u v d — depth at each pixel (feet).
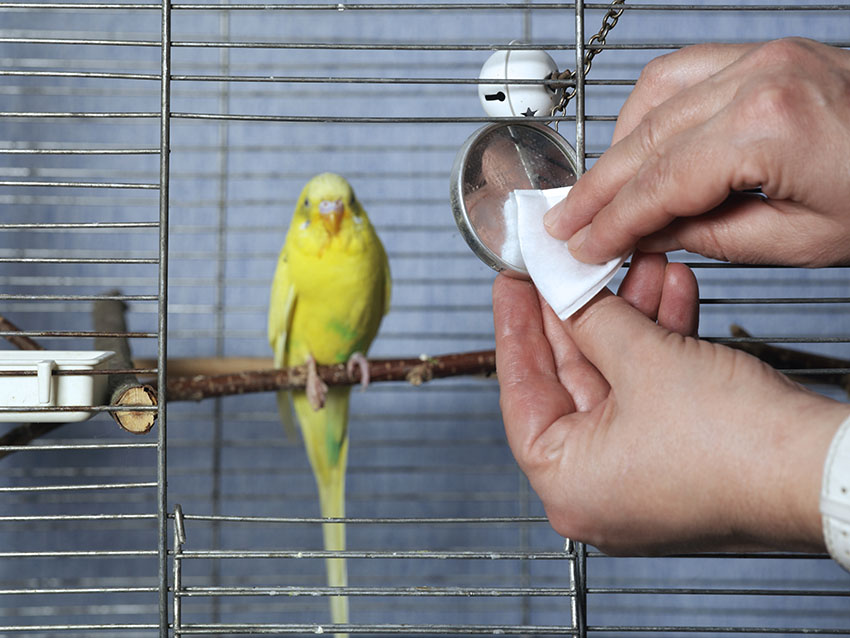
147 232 3.74
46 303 3.67
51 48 3.64
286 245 3.14
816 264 1.64
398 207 3.84
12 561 3.69
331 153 3.79
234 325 3.79
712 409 1.49
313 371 2.82
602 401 1.67
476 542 3.86
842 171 1.50
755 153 1.50
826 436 1.42
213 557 1.73
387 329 3.87
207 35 3.70
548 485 1.59
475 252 1.71
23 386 1.77
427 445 3.89
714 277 3.81
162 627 1.72
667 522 1.52
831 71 1.53
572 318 1.64
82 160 3.68
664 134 1.57
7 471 3.64
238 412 3.84
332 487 3.28
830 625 3.81
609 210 1.58
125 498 3.75
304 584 3.81
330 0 3.67
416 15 3.75
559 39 3.73
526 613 3.85
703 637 3.84
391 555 1.73
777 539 1.47
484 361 2.91
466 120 1.71
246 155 3.77
